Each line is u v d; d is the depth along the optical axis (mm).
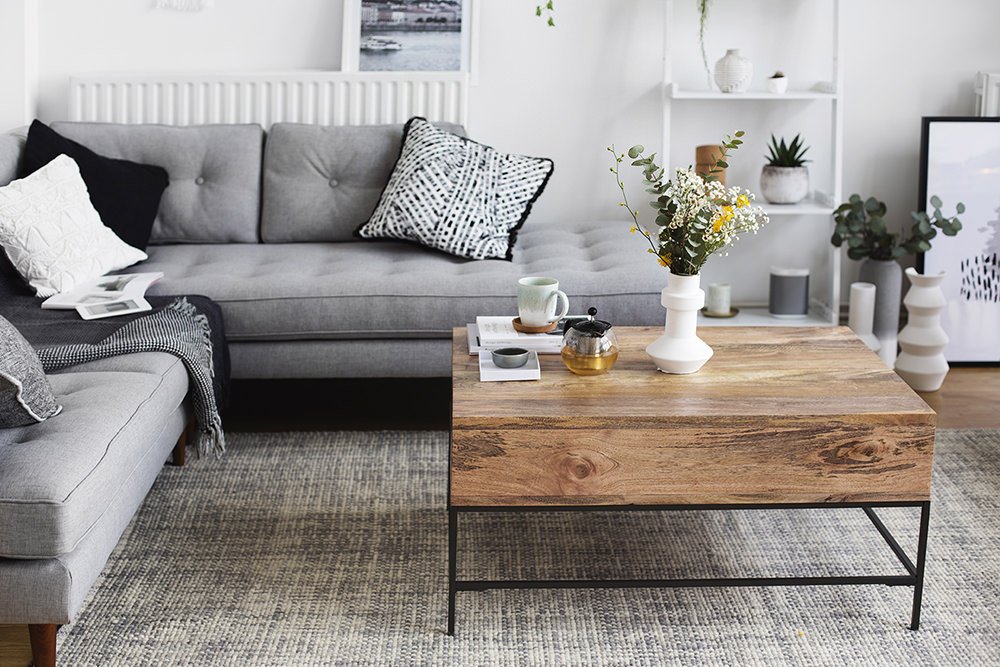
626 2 4117
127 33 4148
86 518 2016
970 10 4148
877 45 4168
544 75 4180
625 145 4242
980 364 3979
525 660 2168
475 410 2199
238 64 4176
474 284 3207
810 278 4352
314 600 2385
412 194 3525
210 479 2979
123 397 2398
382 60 4121
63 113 4195
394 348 3234
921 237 3830
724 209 2336
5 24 4039
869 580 2258
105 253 3293
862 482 2229
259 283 3225
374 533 2689
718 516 2771
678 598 2387
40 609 1987
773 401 2260
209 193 3768
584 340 2383
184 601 2373
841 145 3998
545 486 2209
